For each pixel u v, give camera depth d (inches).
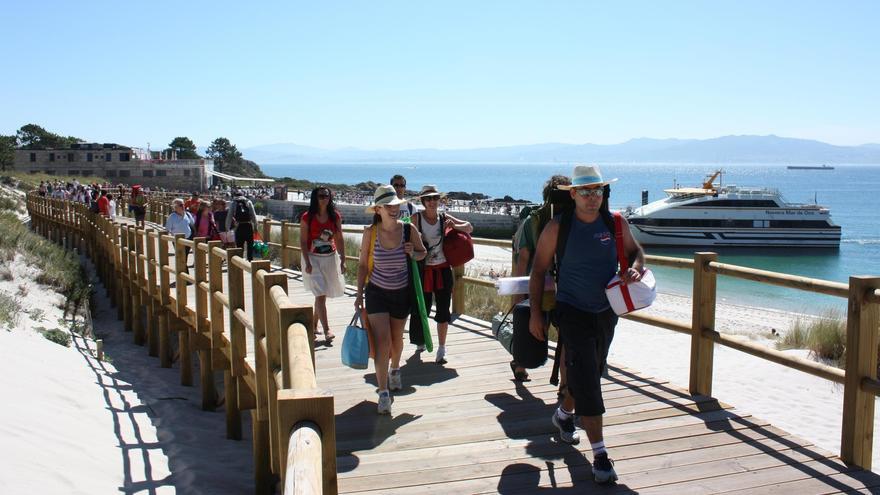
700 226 1788.9
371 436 206.1
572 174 177.2
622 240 177.8
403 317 238.1
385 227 232.5
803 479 173.6
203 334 329.4
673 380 376.2
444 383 257.9
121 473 229.3
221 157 6279.5
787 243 1806.1
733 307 876.6
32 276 603.8
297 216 2445.9
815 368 191.8
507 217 2032.5
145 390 361.4
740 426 207.9
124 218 1295.5
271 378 167.8
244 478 250.7
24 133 5285.4
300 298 448.8
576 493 167.3
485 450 194.1
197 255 326.3
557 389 247.6
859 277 178.4
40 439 233.1
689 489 168.7
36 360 343.6
